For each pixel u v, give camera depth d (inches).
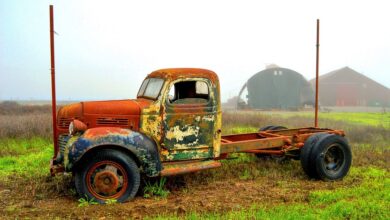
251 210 211.0
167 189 258.1
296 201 233.6
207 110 255.8
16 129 446.9
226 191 252.8
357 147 410.6
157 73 260.8
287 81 1403.8
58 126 249.8
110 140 226.7
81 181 225.9
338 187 265.4
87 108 243.1
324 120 665.6
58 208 219.3
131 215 207.0
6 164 325.1
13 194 244.7
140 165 237.5
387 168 323.9
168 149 248.1
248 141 283.3
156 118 245.0
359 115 906.7
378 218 198.5
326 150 281.7
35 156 350.0
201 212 210.8
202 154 257.1
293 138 301.1
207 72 256.5
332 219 197.3
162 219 194.7
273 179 285.4
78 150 220.5
